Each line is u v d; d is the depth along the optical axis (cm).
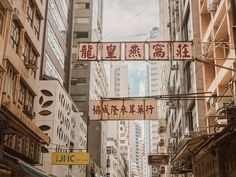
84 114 6712
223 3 2280
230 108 1532
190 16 3394
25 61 2556
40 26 2970
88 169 5528
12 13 2098
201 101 2880
